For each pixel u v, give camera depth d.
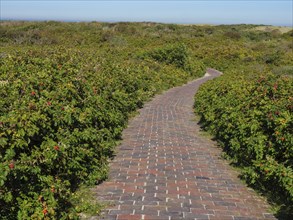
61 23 42.34
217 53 35.25
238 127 7.09
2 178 3.69
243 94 8.97
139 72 16.36
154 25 50.75
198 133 9.27
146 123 10.24
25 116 4.67
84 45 28.64
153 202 4.95
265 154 6.01
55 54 12.30
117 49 24.48
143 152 7.35
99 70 11.21
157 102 14.34
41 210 4.07
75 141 5.57
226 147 7.68
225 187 5.63
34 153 4.57
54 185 4.57
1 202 3.92
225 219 4.55
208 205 4.93
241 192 5.46
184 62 25.30
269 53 32.19
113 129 8.12
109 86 9.74
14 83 6.45
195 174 6.16
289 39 48.00
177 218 4.51
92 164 5.90
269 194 5.31
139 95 13.09
